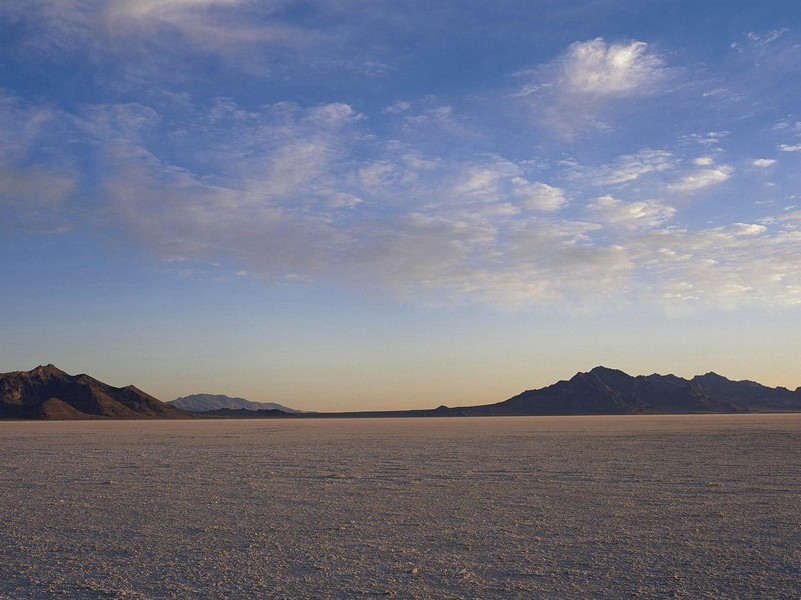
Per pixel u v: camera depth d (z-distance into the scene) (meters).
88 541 15.22
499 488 23.61
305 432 82.44
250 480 26.50
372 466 32.22
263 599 10.88
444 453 40.81
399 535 15.68
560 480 25.89
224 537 15.56
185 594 11.16
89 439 62.88
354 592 11.23
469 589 11.38
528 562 13.16
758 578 11.94
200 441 58.50
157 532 16.17
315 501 20.86
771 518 17.53
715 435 61.50
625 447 45.25
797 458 35.16
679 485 24.12
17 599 10.99
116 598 11.00
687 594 11.05
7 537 15.71
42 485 25.38
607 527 16.50
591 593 11.14
